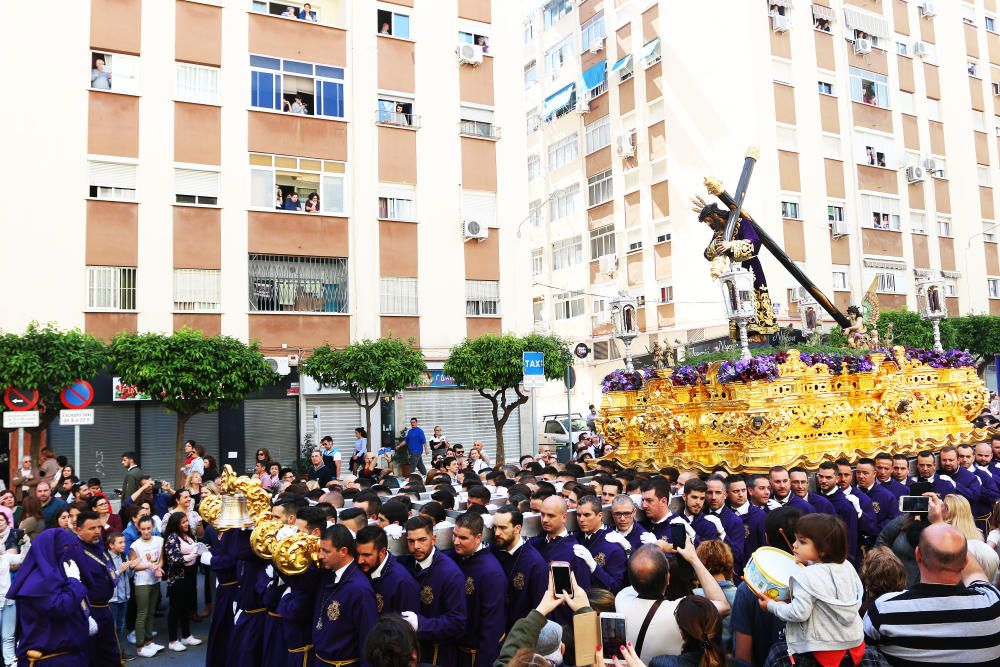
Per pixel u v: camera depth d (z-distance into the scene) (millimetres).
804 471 8641
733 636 5176
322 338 23578
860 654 4215
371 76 25125
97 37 21422
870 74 34000
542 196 40469
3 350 16938
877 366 10391
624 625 4121
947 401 11688
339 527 5516
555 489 8602
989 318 31547
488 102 27031
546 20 40875
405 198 25406
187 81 22594
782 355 9797
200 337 18922
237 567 7375
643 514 7957
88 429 20875
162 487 14602
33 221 20250
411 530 5867
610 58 35844
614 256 35094
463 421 25875
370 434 24172
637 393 11820
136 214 21453
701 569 5285
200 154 22453
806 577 4277
